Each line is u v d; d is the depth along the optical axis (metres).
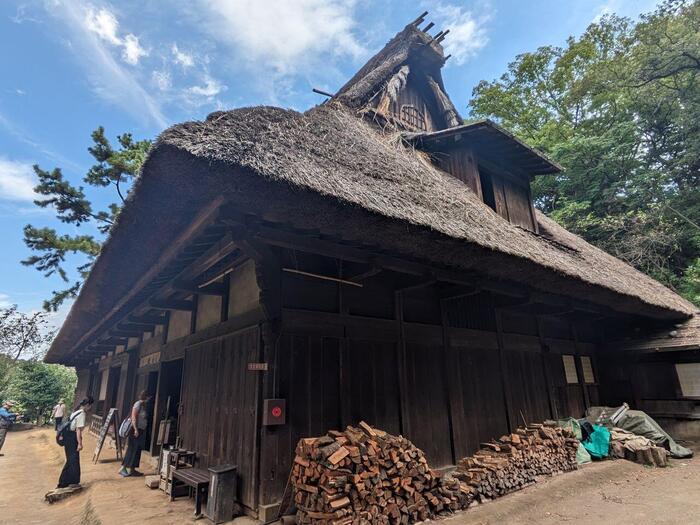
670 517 3.90
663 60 12.88
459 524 3.69
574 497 4.55
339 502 3.12
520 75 20.31
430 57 9.32
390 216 3.37
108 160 16.06
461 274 5.05
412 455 3.82
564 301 6.65
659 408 8.04
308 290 4.43
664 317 8.32
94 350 11.66
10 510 5.08
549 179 17.97
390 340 5.02
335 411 4.25
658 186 14.99
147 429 7.64
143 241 3.88
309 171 3.16
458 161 7.76
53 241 15.86
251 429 4.00
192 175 2.75
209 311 5.80
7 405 16.25
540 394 7.08
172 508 4.30
